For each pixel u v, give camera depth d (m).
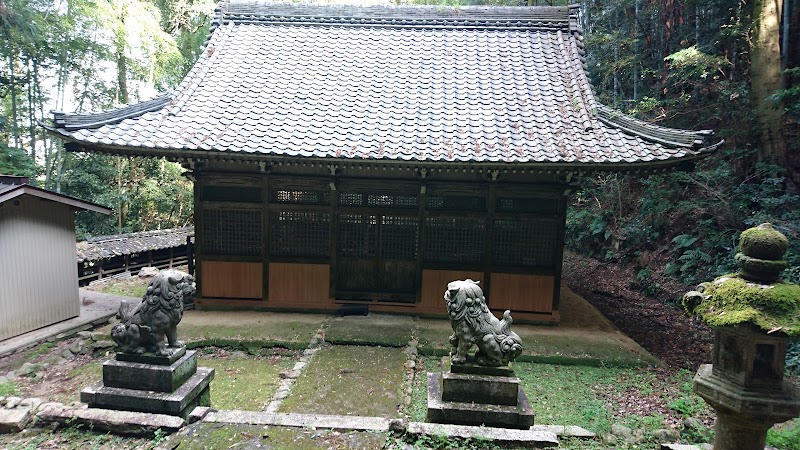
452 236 9.41
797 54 10.92
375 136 8.68
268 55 11.03
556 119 9.03
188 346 7.89
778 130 10.39
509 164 7.92
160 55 18.16
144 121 8.73
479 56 11.12
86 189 17.50
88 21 15.98
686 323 9.95
